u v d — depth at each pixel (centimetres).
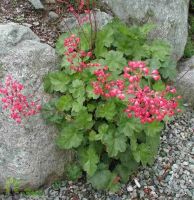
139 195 82
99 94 75
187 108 100
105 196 81
